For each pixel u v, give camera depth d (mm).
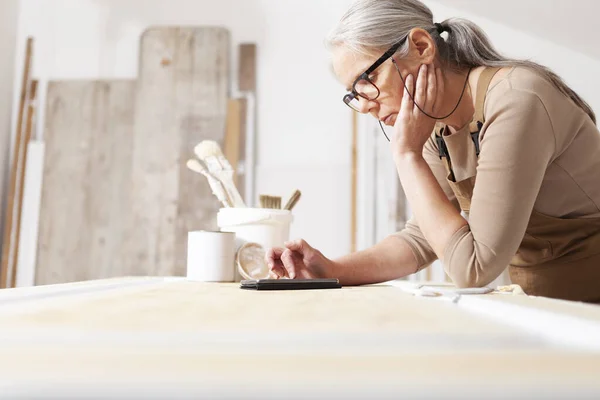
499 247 1044
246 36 3844
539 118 1062
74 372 221
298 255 1271
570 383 203
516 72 1124
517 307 541
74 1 3932
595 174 1194
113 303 599
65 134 3754
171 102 3744
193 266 1276
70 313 479
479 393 196
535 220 1232
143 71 3787
